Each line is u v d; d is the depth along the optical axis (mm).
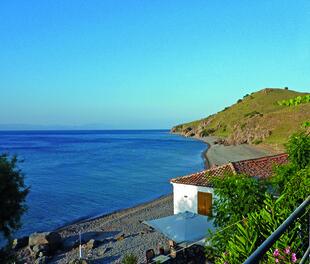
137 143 187875
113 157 114188
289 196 6973
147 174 77875
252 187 11977
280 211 6547
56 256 29672
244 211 11711
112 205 50594
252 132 139875
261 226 6332
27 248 31609
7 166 20047
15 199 20219
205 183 30312
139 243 29828
